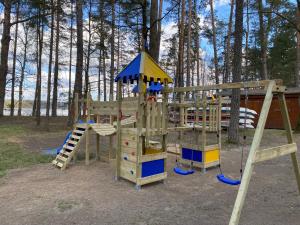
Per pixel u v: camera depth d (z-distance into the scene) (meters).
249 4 19.61
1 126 14.88
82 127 7.51
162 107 5.69
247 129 15.56
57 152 8.07
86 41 21.47
